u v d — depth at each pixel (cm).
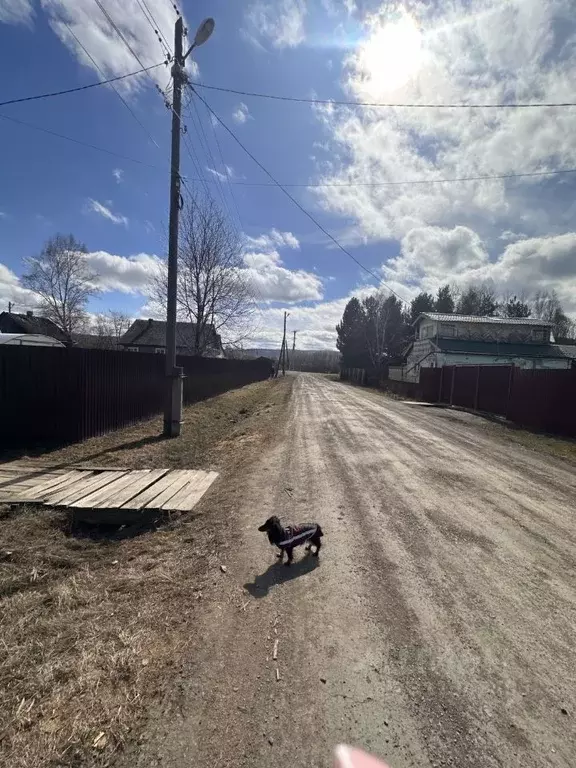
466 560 375
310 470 673
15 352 729
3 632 268
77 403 797
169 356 905
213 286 2191
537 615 294
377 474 655
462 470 698
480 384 1688
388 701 215
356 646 257
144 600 307
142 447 791
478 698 218
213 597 312
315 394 2333
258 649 254
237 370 2756
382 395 2616
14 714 203
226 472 666
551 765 180
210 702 212
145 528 450
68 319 3847
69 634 266
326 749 186
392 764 179
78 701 212
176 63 855
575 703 216
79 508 452
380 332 4919
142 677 229
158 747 186
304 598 311
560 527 461
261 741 189
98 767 177
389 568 358
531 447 944
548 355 3031
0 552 372
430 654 251
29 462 656
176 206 894
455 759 182
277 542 352
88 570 355
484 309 5862
